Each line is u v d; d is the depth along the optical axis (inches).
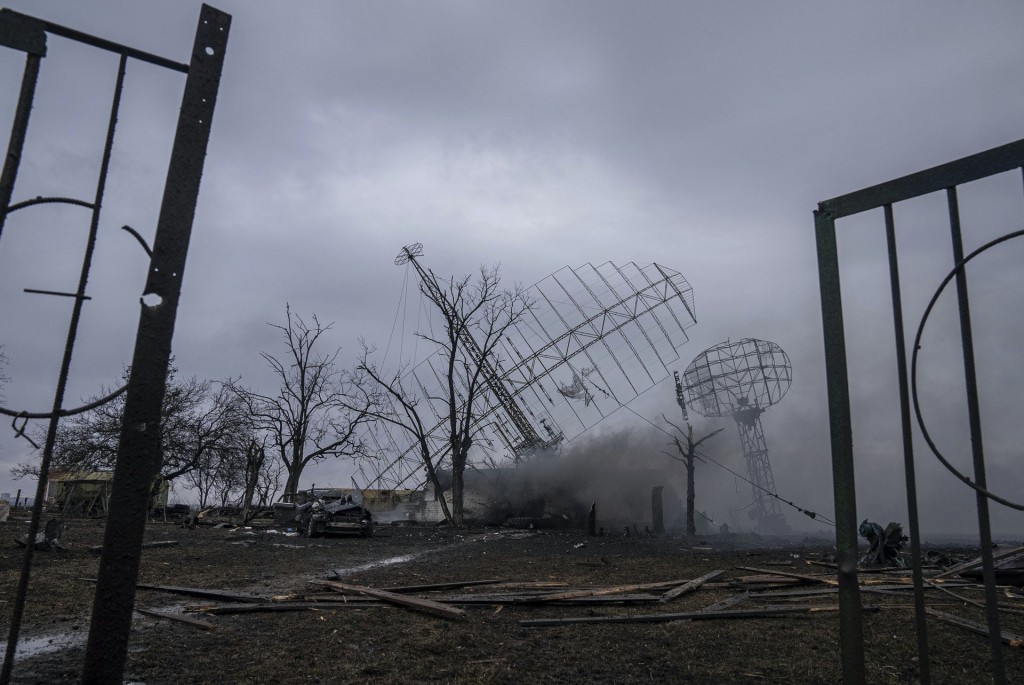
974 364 98.0
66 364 111.3
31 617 279.1
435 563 582.9
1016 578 415.2
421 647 234.4
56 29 112.7
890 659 230.8
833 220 115.0
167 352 111.6
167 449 1433.3
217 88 121.3
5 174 108.5
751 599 354.6
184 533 961.5
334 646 233.8
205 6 122.1
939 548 868.6
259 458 1424.7
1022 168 93.7
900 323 105.1
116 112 117.2
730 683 201.0
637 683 199.9
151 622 272.4
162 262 112.0
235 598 327.9
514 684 195.6
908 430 104.0
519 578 452.4
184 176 115.6
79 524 1138.0
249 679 192.5
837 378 111.7
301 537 960.9
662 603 340.8
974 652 241.9
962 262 99.3
